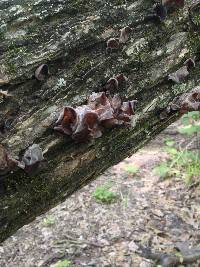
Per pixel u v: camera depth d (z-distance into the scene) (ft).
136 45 1.53
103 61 1.43
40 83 1.28
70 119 1.25
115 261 3.53
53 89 1.31
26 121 1.24
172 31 1.63
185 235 3.75
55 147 1.29
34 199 1.29
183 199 4.23
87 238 3.82
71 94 1.34
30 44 1.26
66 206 4.25
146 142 1.64
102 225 3.96
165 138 5.29
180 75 1.64
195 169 4.50
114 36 1.45
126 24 1.49
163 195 4.31
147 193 4.36
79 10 1.38
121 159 1.55
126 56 1.50
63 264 3.51
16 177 1.22
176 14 1.63
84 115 1.24
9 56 1.21
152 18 1.56
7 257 3.68
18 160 1.19
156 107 1.59
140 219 4.00
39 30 1.29
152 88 1.58
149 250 3.61
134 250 3.62
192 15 1.67
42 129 1.26
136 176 4.64
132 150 1.57
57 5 1.33
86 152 1.38
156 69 1.58
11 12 1.25
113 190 4.43
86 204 4.26
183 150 4.77
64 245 3.76
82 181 1.44
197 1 1.67
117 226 3.94
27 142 1.23
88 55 1.40
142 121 1.57
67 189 1.39
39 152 1.19
